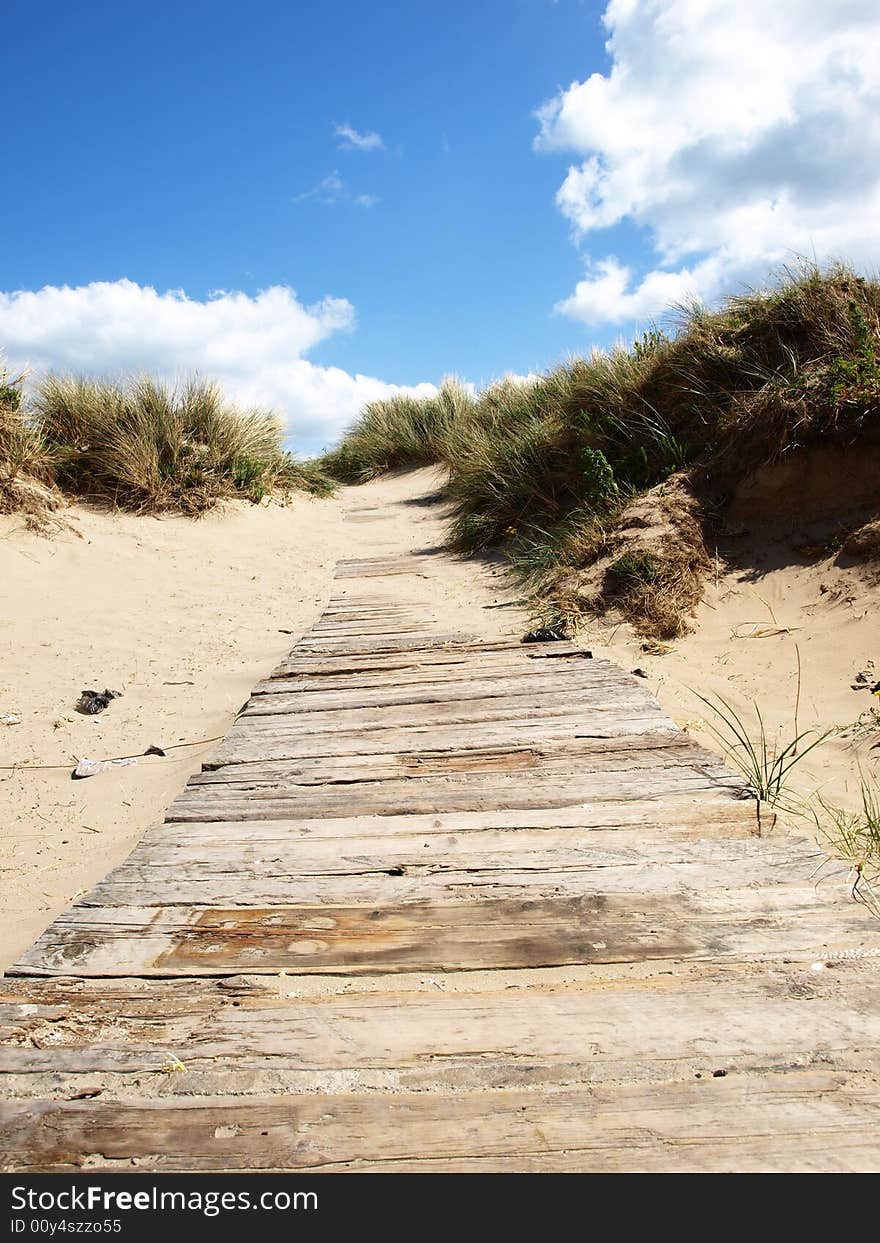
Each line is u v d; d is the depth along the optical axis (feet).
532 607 20.11
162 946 7.09
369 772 10.77
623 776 10.11
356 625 20.08
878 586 15.60
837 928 6.89
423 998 6.29
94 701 15.46
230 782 10.74
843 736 11.62
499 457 29.01
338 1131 5.02
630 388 24.12
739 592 17.54
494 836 8.79
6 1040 5.93
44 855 10.12
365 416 58.29
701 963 6.52
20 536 23.79
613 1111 5.05
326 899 7.74
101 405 30.66
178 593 23.38
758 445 19.26
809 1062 5.35
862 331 18.92
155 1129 5.10
